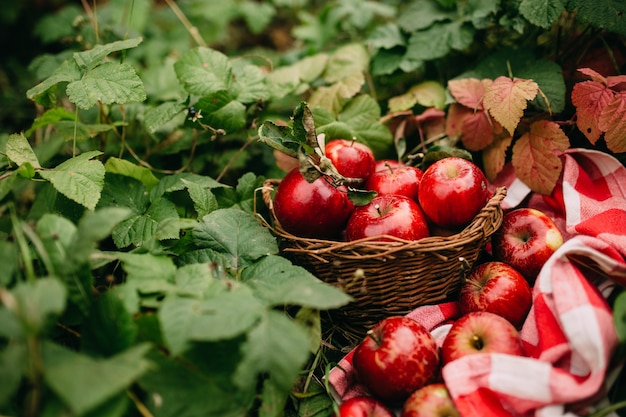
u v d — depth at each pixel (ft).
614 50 4.85
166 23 8.13
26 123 6.82
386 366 3.22
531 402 2.99
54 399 2.43
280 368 2.58
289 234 3.85
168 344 2.60
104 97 4.03
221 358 2.94
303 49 7.07
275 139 3.70
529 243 3.90
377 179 4.20
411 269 3.61
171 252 3.70
